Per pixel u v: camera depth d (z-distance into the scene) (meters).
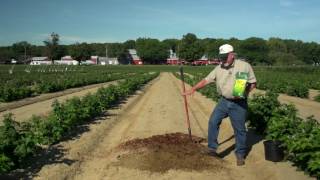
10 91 25.36
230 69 10.11
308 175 9.02
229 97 10.16
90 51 154.62
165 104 23.39
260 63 139.12
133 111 20.27
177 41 178.12
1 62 155.38
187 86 41.78
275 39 164.38
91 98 18.11
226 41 151.88
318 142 8.90
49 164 10.20
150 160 10.32
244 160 10.69
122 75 61.47
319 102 25.77
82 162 10.64
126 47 188.12
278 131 10.53
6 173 9.33
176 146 11.33
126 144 12.05
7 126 10.44
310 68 76.88
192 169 9.85
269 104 13.44
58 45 142.00
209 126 10.66
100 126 15.36
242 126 10.31
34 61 155.25
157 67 122.31
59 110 14.30
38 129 12.05
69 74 60.66
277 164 10.06
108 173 9.72
